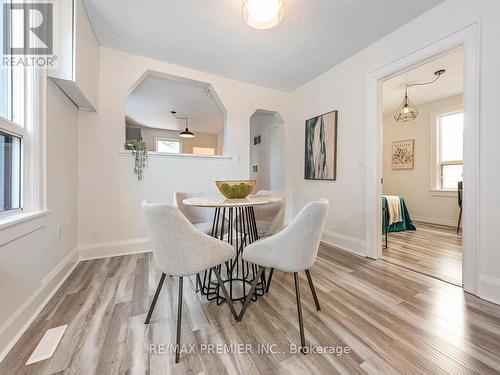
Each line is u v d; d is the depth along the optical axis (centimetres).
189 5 189
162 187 283
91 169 244
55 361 106
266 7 167
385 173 507
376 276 202
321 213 120
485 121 160
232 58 272
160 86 373
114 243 255
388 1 184
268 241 130
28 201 150
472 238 167
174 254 116
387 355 110
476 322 135
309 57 271
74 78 174
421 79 328
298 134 366
